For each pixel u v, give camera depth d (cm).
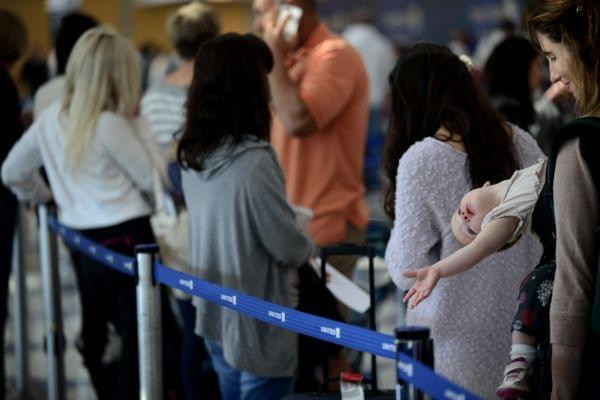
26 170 750
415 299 419
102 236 711
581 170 367
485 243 418
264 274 605
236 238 592
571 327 373
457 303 487
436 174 487
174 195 711
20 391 913
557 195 373
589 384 373
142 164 702
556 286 378
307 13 757
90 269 730
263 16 774
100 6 3117
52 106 736
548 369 398
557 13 381
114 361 805
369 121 1852
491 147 495
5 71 862
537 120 798
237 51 593
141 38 3216
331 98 727
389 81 535
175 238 720
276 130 766
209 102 592
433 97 508
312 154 754
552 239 409
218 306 614
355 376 547
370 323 614
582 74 379
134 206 712
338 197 757
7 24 855
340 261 755
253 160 586
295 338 611
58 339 828
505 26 2111
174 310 834
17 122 860
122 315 727
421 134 516
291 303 620
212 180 595
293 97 716
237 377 622
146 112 838
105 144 696
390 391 563
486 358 488
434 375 359
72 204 720
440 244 494
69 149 698
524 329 413
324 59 739
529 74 764
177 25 823
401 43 3066
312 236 747
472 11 3225
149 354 603
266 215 588
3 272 859
